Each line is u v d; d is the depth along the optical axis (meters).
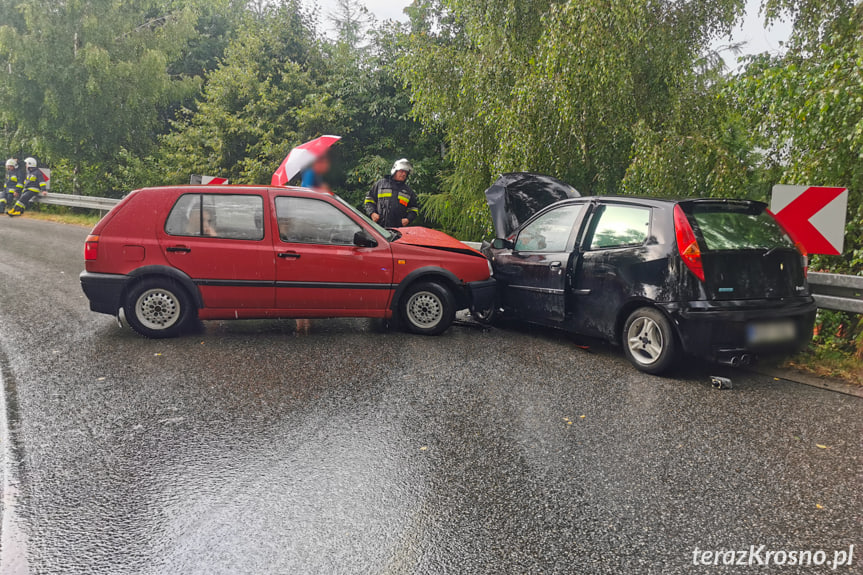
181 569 2.72
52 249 13.40
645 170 11.71
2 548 2.85
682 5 13.09
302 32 27.70
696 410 4.82
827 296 6.23
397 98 25.66
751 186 10.94
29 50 23.61
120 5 26.25
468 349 6.58
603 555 2.87
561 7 12.21
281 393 5.04
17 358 5.80
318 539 2.97
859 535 3.06
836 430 4.44
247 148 26.03
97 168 26.02
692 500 3.39
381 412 4.66
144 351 6.17
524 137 12.85
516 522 3.14
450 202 22.14
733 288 5.51
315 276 6.89
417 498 3.38
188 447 3.99
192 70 33.47
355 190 26.69
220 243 6.74
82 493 3.38
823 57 7.79
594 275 6.33
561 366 5.98
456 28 20.92
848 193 7.34
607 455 3.95
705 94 12.91
